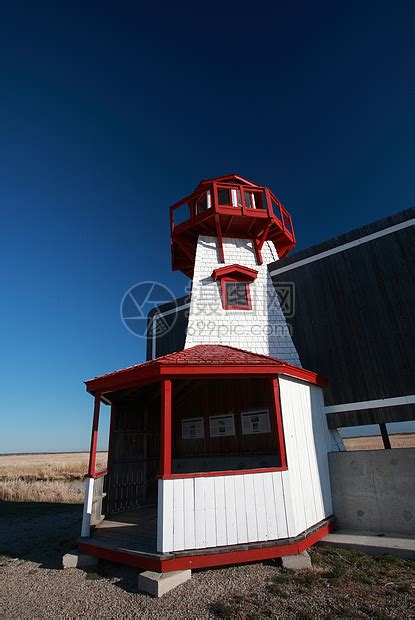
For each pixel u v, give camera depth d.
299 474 6.88
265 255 12.12
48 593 5.35
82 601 4.99
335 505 7.93
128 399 9.55
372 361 8.80
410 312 8.59
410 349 8.38
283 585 5.09
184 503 5.73
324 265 10.27
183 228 11.93
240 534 5.79
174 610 4.55
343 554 6.30
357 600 4.61
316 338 9.77
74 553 6.66
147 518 8.17
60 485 20.28
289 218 13.27
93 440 7.50
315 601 4.61
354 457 8.01
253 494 6.06
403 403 8.18
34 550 8.02
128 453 9.40
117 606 4.76
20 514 12.73
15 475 29.11
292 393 7.55
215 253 11.74
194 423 10.63
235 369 6.79
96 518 7.62
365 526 7.54
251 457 9.35
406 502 7.30
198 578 5.44
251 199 12.97
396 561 5.89
